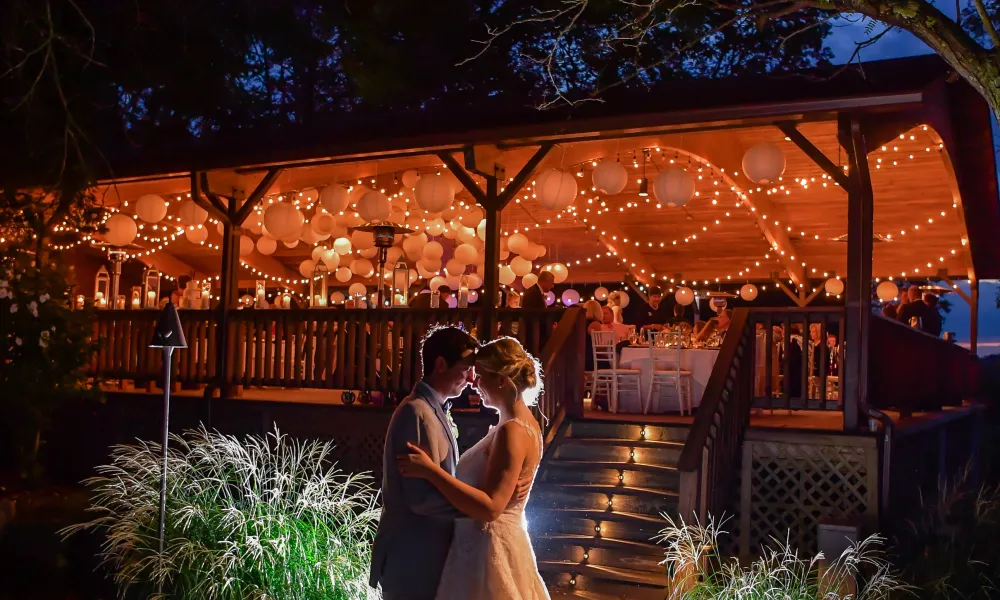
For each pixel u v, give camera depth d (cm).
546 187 983
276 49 1958
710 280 2028
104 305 1477
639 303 2184
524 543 435
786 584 646
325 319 1159
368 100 1817
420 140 1032
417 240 1412
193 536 682
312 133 1116
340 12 1822
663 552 781
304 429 1140
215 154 1167
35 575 840
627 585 776
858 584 723
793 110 872
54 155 1307
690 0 754
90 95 1578
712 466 816
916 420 1063
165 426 696
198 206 1209
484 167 1031
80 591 799
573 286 2312
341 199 1106
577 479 903
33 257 1202
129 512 746
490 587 417
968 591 718
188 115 1828
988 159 1265
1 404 1147
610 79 1642
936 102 966
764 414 1193
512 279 1472
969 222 1484
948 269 1784
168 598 650
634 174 1425
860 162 882
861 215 883
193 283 1393
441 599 418
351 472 1098
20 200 1208
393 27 1797
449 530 425
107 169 1256
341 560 651
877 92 842
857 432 873
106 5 1623
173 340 701
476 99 1834
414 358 1095
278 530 667
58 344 1162
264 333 1221
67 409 1339
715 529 817
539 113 978
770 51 1772
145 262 1959
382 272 1138
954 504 952
